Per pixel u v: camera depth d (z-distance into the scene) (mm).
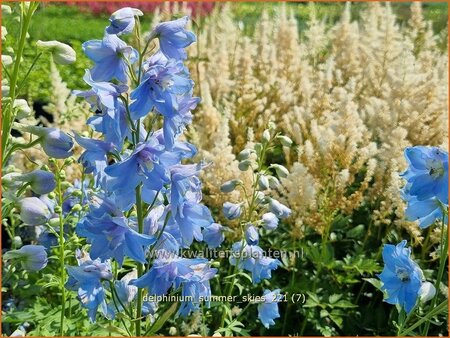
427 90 1749
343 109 1460
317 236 1517
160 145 729
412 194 763
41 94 2203
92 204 753
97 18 3971
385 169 1451
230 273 1311
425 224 837
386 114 1597
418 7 2391
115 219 729
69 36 3381
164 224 787
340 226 1432
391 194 1309
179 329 1242
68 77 2543
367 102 1876
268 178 1080
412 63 1742
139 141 760
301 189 1306
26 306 1312
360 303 1440
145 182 726
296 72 2070
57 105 1571
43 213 846
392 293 823
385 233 1509
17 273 1295
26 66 2234
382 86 1896
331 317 1280
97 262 848
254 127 1814
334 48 2293
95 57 736
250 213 1075
